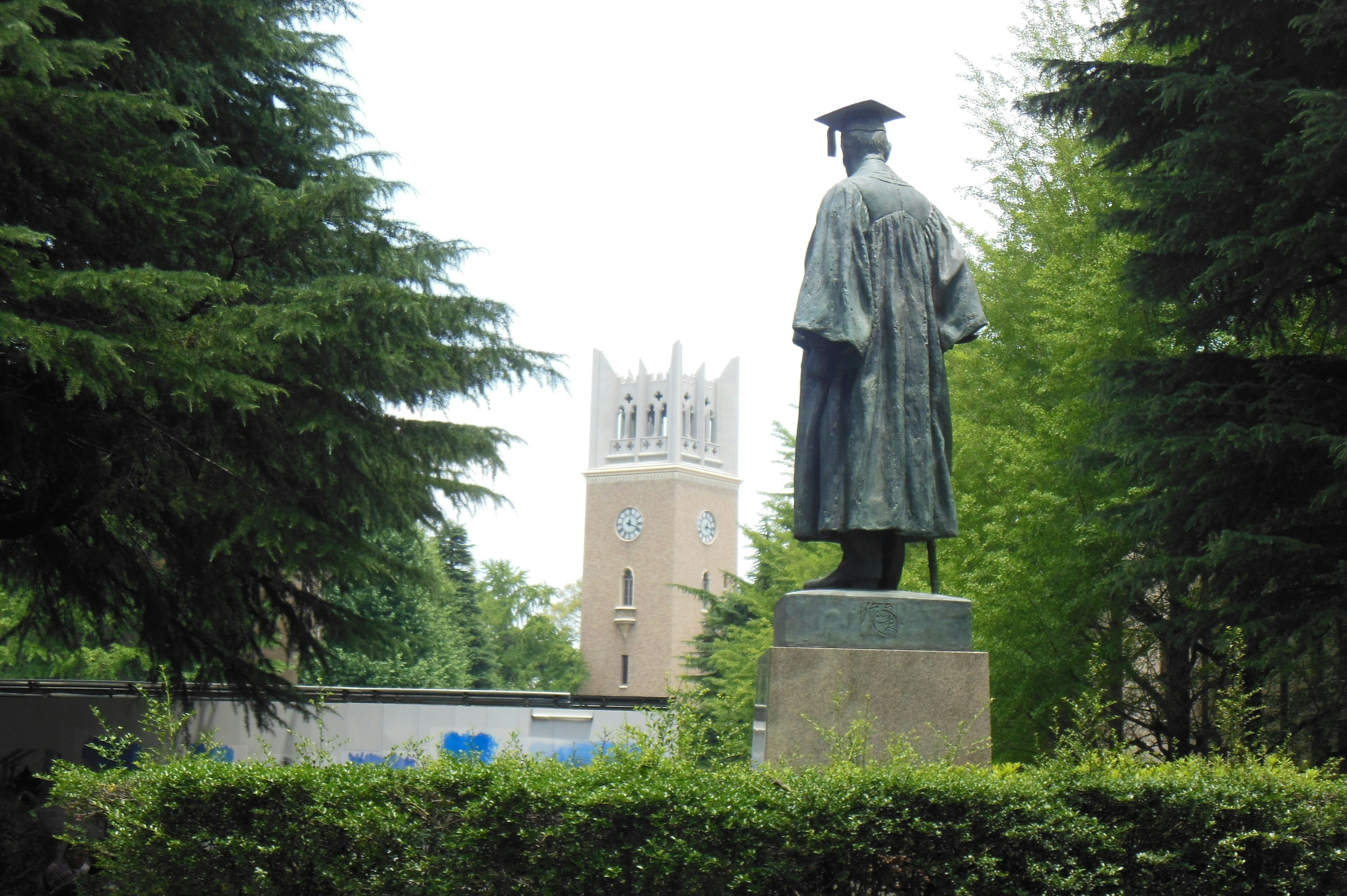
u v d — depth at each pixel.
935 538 7.98
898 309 7.97
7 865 11.84
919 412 7.93
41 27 11.20
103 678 33.66
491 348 15.12
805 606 7.54
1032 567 15.78
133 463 13.53
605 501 99.62
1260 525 13.68
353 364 14.31
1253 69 13.59
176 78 14.97
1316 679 14.22
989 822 5.99
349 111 18.59
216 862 6.13
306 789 6.16
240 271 14.55
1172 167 14.53
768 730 7.38
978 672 7.43
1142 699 16.75
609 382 102.88
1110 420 13.99
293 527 14.24
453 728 27.59
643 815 5.86
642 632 96.50
